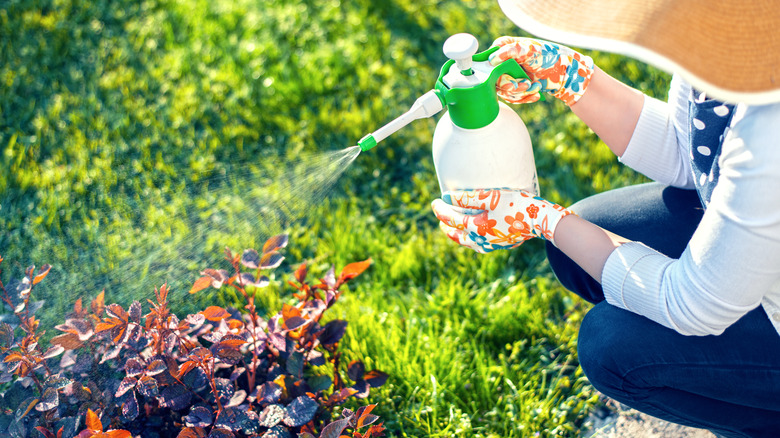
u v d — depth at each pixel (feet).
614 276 4.67
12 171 9.34
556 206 4.79
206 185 9.36
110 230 8.66
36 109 10.43
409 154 9.75
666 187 5.99
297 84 10.65
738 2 3.47
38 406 5.32
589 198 6.29
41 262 8.21
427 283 7.99
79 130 9.99
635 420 6.50
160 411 6.17
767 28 3.44
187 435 5.27
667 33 3.46
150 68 11.07
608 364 4.92
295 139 9.98
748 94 3.38
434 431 6.42
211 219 8.84
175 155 9.74
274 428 5.62
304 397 5.62
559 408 6.66
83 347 6.01
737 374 4.64
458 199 4.85
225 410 5.54
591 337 5.07
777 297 4.50
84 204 8.96
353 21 11.94
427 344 7.07
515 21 3.96
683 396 4.95
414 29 11.85
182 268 8.16
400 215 8.91
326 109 10.36
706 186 4.69
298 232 8.69
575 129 9.83
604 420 6.55
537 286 7.88
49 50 11.31
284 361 6.45
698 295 4.18
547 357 7.16
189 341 5.90
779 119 3.66
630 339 4.81
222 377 6.44
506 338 7.33
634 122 5.46
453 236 5.16
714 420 5.05
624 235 5.74
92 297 7.79
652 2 3.58
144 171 9.49
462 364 6.97
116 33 11.78
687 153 5.38
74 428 5.41
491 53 4.82
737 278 3.96
